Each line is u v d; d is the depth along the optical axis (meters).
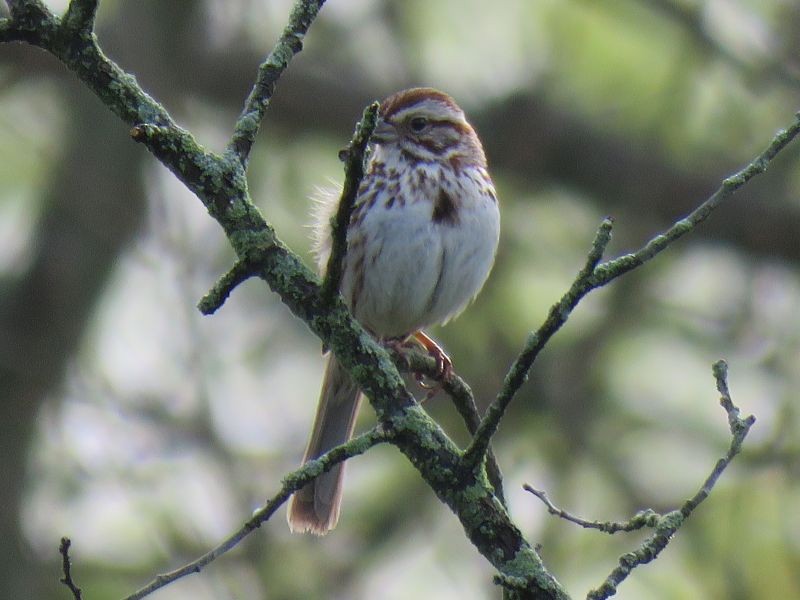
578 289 4.86
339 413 8.96
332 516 7.94
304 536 12.85
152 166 13.66
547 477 13.17
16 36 5.30
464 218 9.02
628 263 4.89
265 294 13.85
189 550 12.66
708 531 13.16
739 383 14.13
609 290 14.01
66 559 5.17
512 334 13.89
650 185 15.21
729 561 12.92
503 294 14.15
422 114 9.23
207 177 5.30
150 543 13.00
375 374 5.21
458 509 5.11
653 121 15.10
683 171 15.27
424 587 13.36
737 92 15.41
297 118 15.34
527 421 13.47
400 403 5.19
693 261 16.02
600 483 13.46
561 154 15.27
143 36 14.35
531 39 15.20
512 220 15.15
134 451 13.26
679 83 14.68
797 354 14.08
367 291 9.09
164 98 14.28
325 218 9.62
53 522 13.56
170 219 13.27
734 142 15.59
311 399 13.98
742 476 13.31
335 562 12.91
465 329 13.78
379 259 8.95
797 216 15.21
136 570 12.68
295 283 5.27
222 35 15.41
